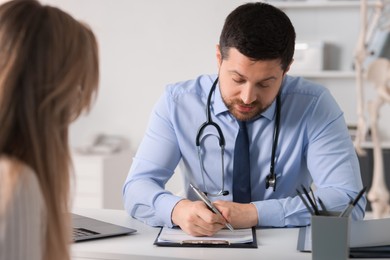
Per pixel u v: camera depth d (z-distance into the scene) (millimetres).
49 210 1124
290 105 2059
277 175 2070
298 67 4051
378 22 3857
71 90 1148
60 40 1133
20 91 1107
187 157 2113
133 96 4480
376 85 3713
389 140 4148
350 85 4164
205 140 2082
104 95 4523
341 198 1923
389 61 3676
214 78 2143
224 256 1604
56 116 1135
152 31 4406
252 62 1784
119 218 2045
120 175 4293
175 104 2111
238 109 1907
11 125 1103
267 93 1867
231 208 1834
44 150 1117
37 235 1057
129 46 4453
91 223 1918
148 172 2074
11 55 1103
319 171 2025
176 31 4375
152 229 1896
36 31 1118
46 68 1117
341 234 1498
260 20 1784
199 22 4336
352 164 2016
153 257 1610
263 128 2051
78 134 4574
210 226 1748
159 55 4414
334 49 4164
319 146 2027
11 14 1124
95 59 1214
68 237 1216
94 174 4109
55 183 1130
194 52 4363
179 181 3350
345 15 4129
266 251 1651
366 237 1675
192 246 1693
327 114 2055
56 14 1155
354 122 4168
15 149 1113
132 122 4496
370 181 3887
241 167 2039
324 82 4184
